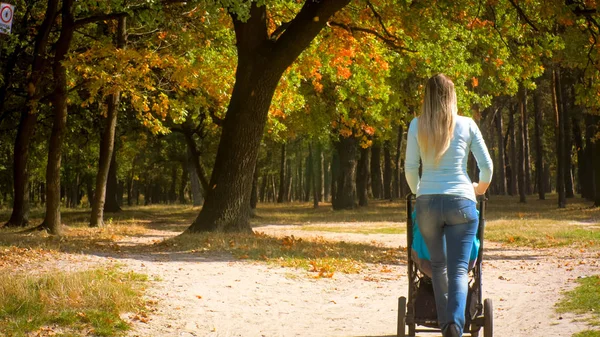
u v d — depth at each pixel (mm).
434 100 4996
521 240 18188
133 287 8148
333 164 49438
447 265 4902
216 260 11617
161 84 22250
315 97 30703
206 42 20328
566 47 17594
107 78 18781
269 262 11477
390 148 54875
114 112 22969
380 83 22172
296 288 9336
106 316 6613
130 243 15922
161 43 21797
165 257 11945
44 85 21625
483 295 9094
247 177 16391
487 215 30719
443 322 4871
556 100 39562
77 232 20203
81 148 37250
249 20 16047
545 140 62594
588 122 42438
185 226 27641
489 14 19109
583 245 16109
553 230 20109
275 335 6621
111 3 16422
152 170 67625
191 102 23438
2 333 5953
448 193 4867
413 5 17016
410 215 5410
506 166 66625
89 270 8828
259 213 39312
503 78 22516
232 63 21500
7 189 52531
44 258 10641
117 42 21547
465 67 21875
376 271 11328
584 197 46094
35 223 25250
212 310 7641
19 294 6961
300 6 19031
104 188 23141
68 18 19125
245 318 7383
